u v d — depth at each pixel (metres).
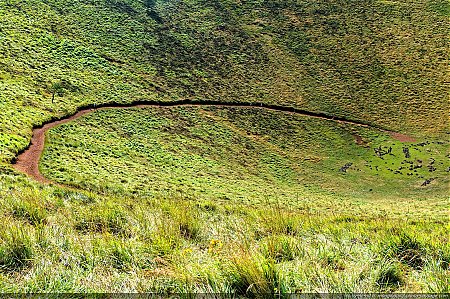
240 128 69.56
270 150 65.06
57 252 6.21
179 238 7.51
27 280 5.18
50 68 69.19
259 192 46.97
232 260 5.50
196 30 94.56
